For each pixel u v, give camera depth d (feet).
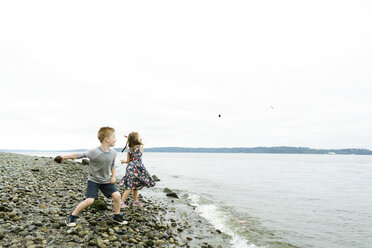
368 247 19.47
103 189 16.55
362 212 32.45
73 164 65.67
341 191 54.54
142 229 17.81
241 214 27.91
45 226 14.47
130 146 22.76
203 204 31.99
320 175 99.60
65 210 18.40
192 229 20.51
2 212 15.21
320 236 21.85
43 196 22.25
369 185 66.54
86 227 15.52
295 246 18.94
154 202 30.68
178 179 66.74
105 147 15.55
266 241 19.58
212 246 16.75
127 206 23.31
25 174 33.65
